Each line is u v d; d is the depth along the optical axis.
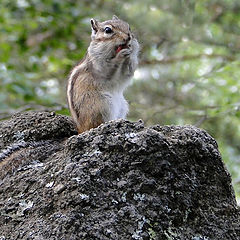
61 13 22.97
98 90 10.17
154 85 20.41
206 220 6.89
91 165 6.77
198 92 20.78
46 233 6.32
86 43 22.38
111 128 7.03
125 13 20.00
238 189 17.44
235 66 20.75
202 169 7.08
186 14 20.16
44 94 21.06
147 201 6.66
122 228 6.43
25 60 23.19
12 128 8.27
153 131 6.94
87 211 6.46
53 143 8.17
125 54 10.05
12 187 7.00
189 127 7.39
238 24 21.36
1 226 6.70
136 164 6.80
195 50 22.45
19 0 23.56
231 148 19.17
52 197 6.62
